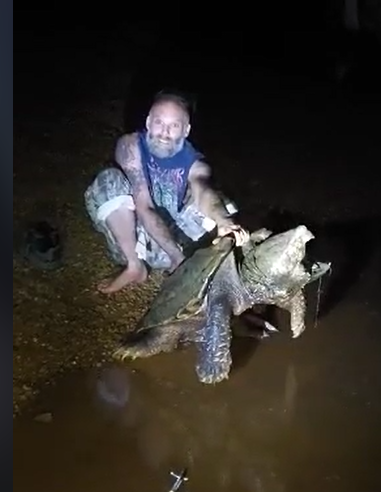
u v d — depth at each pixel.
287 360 2.44
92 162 3.22
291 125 3.74
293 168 3.40
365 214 3.16
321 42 4.57
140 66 4.08
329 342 2.52
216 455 2.08
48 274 2.61
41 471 1.99
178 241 2.59
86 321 2.46
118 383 2.28
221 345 2.25
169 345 2.39
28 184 3.03
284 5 4.89
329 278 2.80
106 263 2.68
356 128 3.78
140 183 2.50
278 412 2.24
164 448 2.09
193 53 4.29
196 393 2.28
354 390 2.34
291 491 1.99
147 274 2.63
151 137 2.44
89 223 2.85
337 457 2.11
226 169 3.33
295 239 2.27
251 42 4.50
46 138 3.35
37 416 2.15
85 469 2.01
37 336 2.38
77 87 3.79
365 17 4.65
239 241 2.39
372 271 2.85
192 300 2.30
